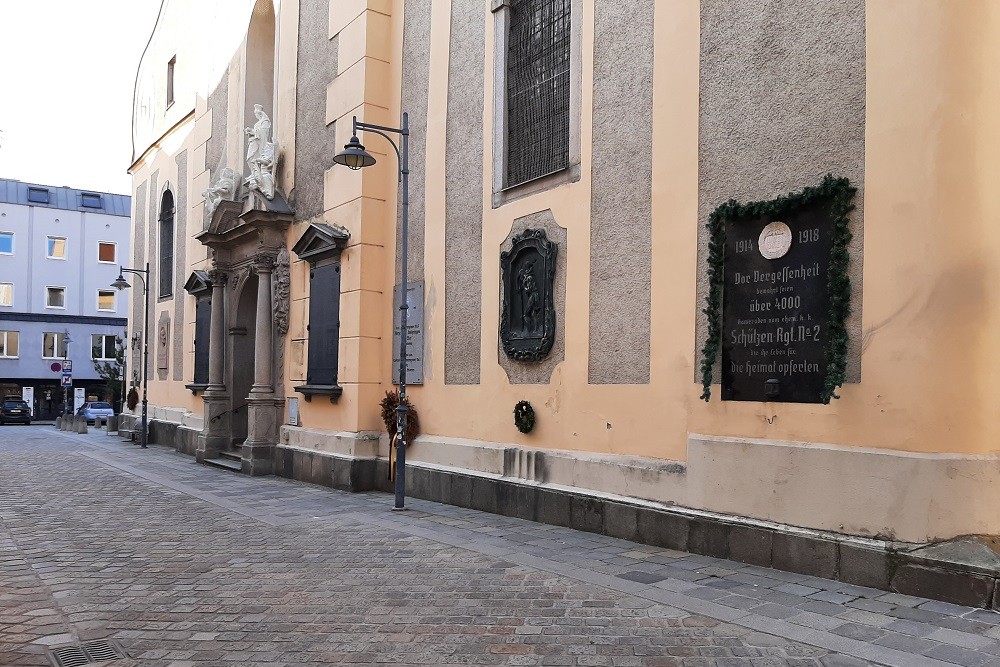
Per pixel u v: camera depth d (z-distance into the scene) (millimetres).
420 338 12320
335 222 14148
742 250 7520
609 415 8930
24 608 6051
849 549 6445
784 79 7301
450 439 11562
